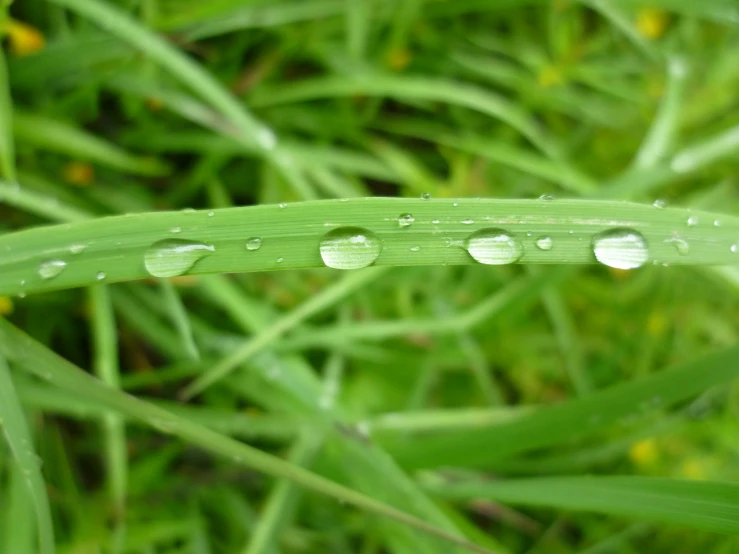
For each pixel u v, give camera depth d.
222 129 0.20
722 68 0.22
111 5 0.20
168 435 0.20
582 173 0.22
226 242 0.15
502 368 0.22
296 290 0.21
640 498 0.16
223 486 0.20
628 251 0.15
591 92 0.24
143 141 0.21
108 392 0.15
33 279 0.15
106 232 0.15
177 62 0.19
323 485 0.16
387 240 0.15
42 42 0.20
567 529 0.21
